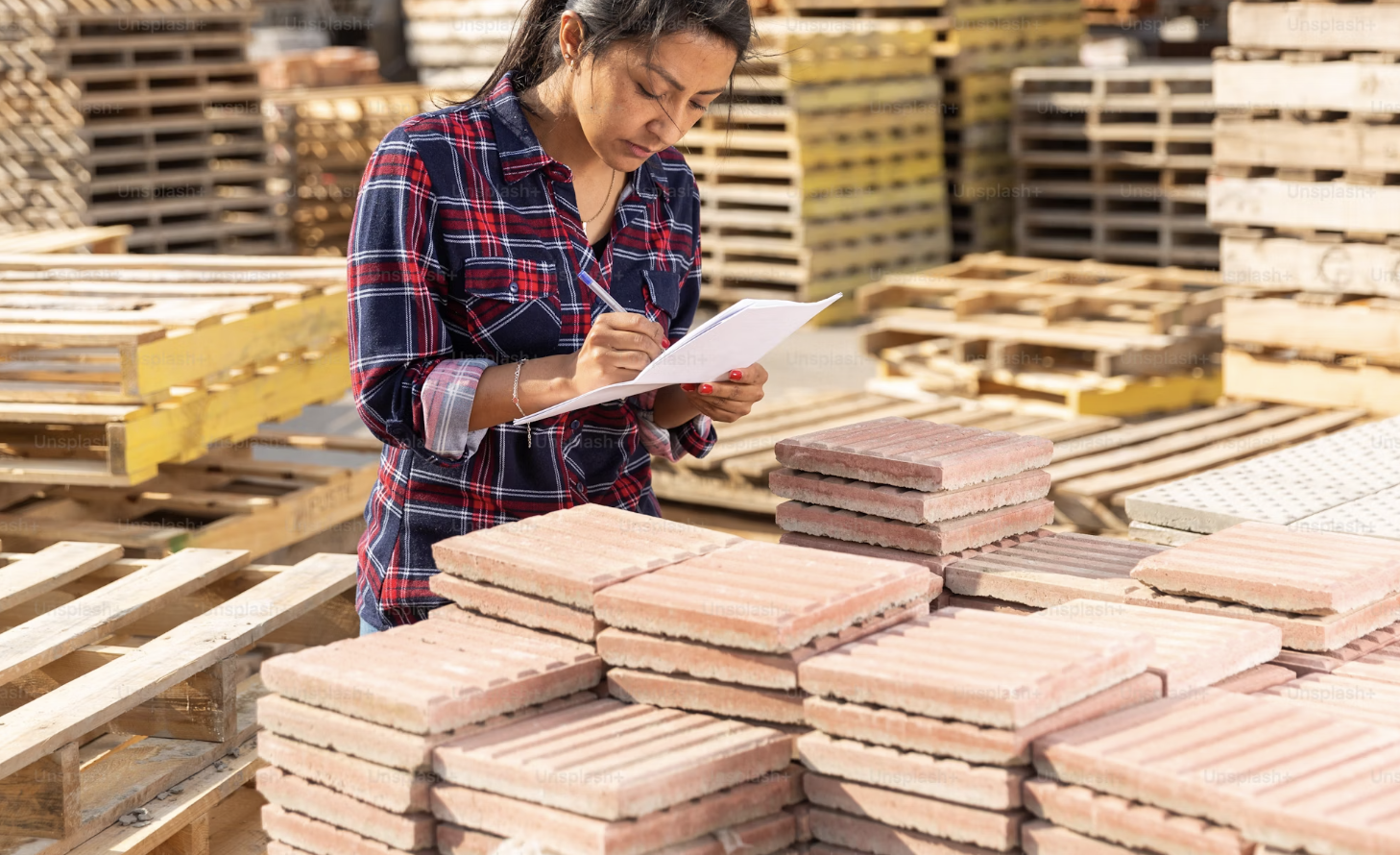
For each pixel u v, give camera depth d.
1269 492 2.72
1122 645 1.70
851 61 8.32
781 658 1.69
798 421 5.25
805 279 8.31
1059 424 5.20
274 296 4.08
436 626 1.95
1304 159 4.27
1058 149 8.56
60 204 6.87
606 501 2.42
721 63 2.07
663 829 1.56
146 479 3.99
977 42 8.91
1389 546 2.12
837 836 1.67
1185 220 7.84
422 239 2.13
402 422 2.13
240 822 2.86
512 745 1.65
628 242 2.36
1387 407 4.40
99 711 2.44
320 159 9.05
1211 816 1.46
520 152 2.20
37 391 3.64
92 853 2.41
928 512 2.15
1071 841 1.52
